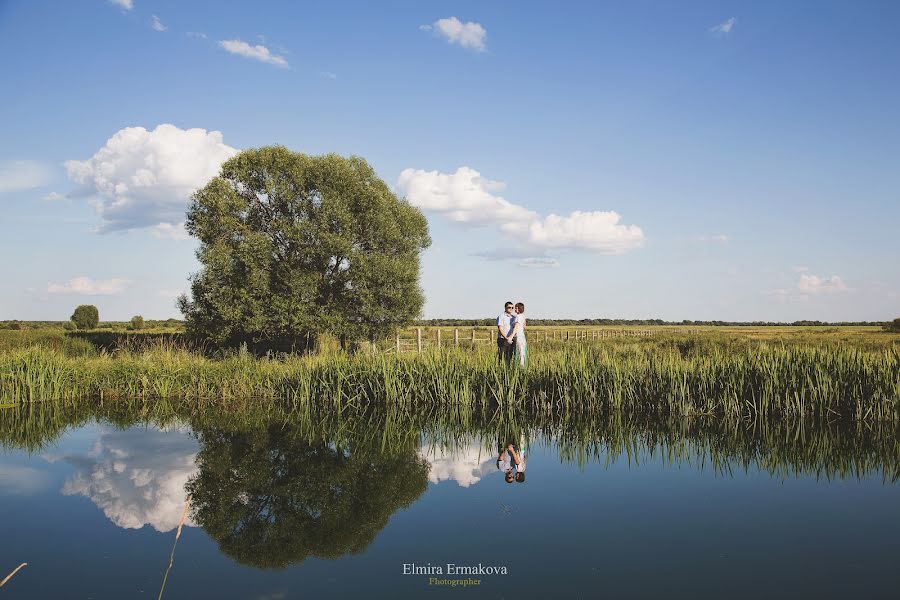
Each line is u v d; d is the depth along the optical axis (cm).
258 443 1059
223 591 471
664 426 1191
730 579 479
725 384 1247
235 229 2416
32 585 482
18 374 1554
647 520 630
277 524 637
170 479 816
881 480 786
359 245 2609
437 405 1407
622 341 3173
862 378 1180
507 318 1517
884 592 452
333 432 1168
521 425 1231
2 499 727
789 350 1359
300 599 454
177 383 1672
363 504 704
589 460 922
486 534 595
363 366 1553
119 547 571
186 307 2495
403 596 457
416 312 2723
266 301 2345
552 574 494
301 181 2442
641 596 447
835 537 574
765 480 792
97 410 1466
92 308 6156
